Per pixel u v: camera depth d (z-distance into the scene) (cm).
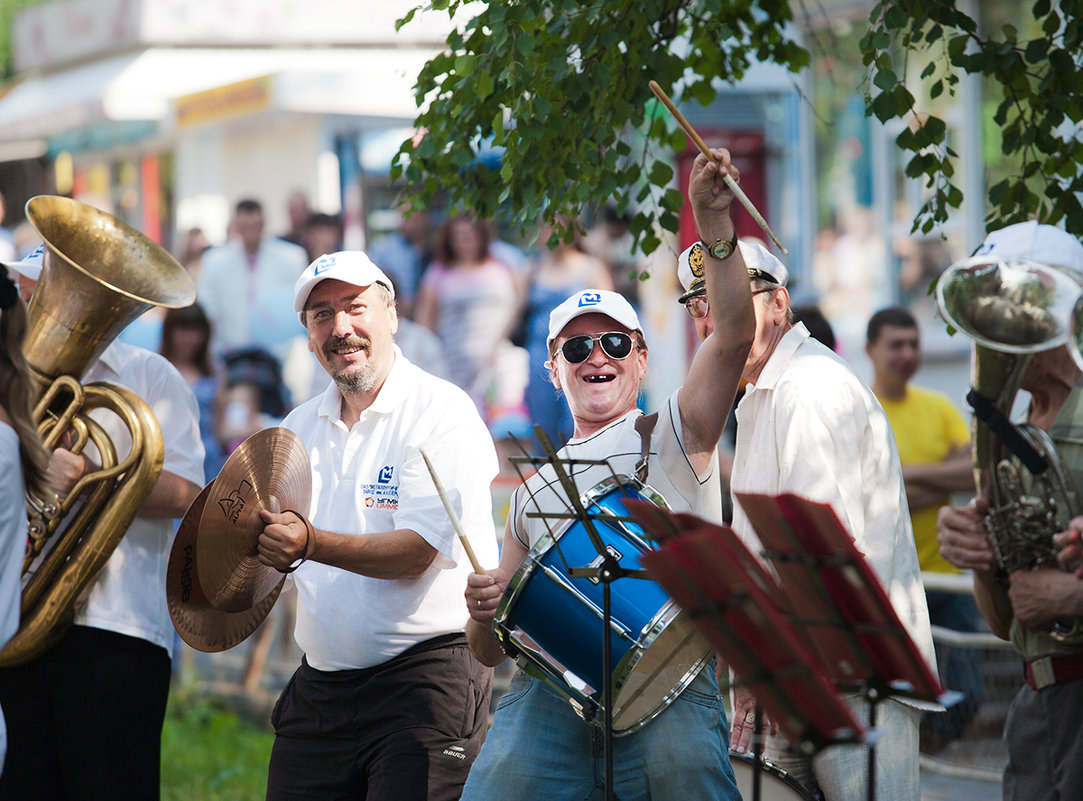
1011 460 534
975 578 582
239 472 664
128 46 2062
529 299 1727
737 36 860
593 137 778
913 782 636
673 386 1856
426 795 694
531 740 639
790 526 461
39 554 725
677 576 420
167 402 778
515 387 1708
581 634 595
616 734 607
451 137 783
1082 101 731
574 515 573
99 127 2227
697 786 614
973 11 1622
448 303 1720
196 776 1188
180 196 2102
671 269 1856
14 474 551
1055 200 762
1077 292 493
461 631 722
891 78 720
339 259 727
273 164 1952
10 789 739
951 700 449
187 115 1944
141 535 767
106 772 744
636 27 766
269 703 1370
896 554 657
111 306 718
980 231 1680
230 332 1803
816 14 1877
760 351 674
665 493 636
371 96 1806
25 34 2336
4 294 563
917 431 1095
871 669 462
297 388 1811
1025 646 581
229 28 2014
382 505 723
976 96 1672
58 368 723
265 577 722
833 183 1939
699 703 624
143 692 757
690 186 598
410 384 739
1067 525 530
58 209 740
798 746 417
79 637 744
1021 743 589
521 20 721
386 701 712
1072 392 551
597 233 1786
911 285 1820
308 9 1969
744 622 411
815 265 1967
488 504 731
